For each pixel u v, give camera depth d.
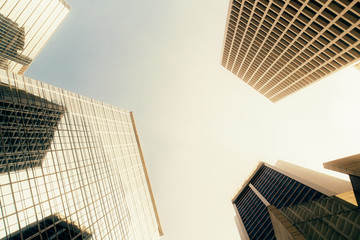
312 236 17.30
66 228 33.06
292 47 63.50
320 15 46.53
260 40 69.38
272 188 69.56
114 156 62.09
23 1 63.44
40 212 29.92
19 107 34.34
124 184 61.62
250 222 67.25
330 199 20.25
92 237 38.16
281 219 20.64
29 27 69.56
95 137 55.34
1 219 24.70
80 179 41.81
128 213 56.97
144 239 61.97
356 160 18.98
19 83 36.06
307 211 20.64
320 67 64.75
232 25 71.88
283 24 55.78
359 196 18.27
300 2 47.06
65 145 41.66
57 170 36.59
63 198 35.22
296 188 56.56
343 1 40.31
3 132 29.77
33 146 33.78
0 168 27.14
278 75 84.25
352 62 54.66
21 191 28.50
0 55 66.25
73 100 52.22
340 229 16.05
